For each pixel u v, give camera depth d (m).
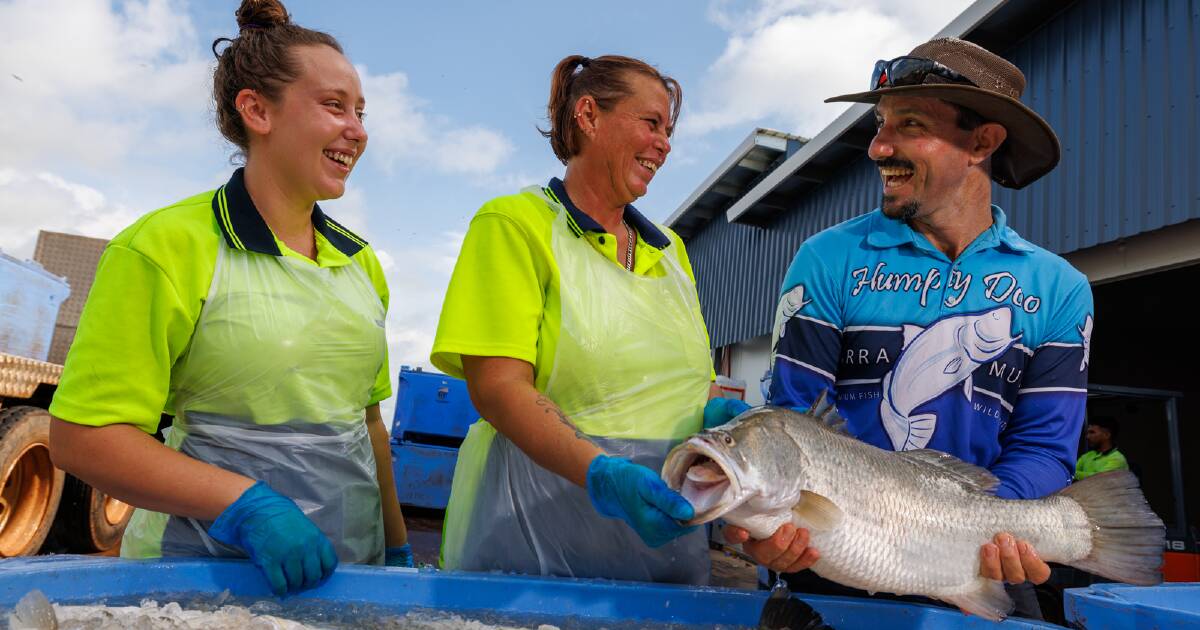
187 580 1.63
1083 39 7.36
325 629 1.47
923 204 2.05
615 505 1.51
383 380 2.38
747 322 14.74
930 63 2.01
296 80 1.88
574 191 2.05
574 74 2.06
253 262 1.85
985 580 1.70
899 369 2.03
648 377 2.00
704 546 2.12
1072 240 7.21
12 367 4.77
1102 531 1.74
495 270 1.81
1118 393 7.79
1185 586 1.75
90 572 1.55
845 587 2.00
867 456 1.68
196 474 1.65
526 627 1.58
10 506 5.02
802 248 2.19
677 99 2.08
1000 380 2.02
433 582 1.68
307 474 1.91
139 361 1.65
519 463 2.01
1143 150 6.61
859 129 10.52
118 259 1.67
